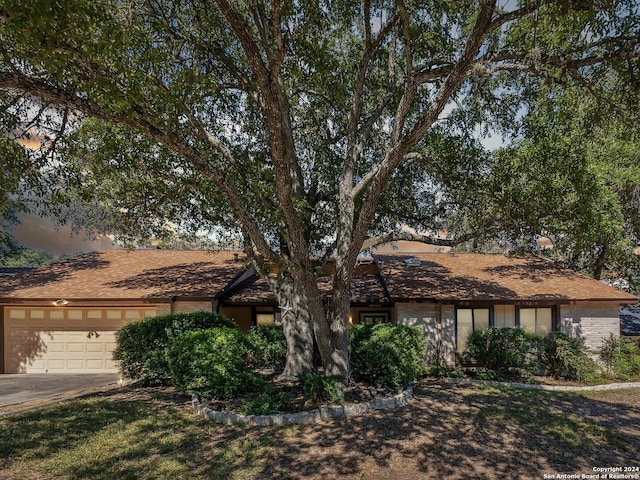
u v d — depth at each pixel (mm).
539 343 12016
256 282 15742
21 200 7965
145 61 6605
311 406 7676
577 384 11117
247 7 6492
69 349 12883
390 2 8805
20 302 12438
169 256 17094
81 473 5195
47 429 6812
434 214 12258
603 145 12578
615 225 11203
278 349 11805
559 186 9305
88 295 12461
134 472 5219
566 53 6656
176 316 10461
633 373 11898
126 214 10297
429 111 6430
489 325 13367
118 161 8805
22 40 4434
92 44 4953
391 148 7402
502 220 10352
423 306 12852
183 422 7148
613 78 7637
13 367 12820
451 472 5277
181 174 9234
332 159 11578
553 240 13602
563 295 12875
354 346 9961
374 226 12242
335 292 8789
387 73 10898
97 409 8000
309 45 7184
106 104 5332
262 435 6449
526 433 6797
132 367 10156
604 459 5840
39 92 5605
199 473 5184
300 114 11617
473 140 10320
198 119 8906
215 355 8352
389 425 6914
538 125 9734
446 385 10438
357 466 5391
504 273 15047
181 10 7945
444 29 8906
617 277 17359
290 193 7102
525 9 5516
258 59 5824
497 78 9555
